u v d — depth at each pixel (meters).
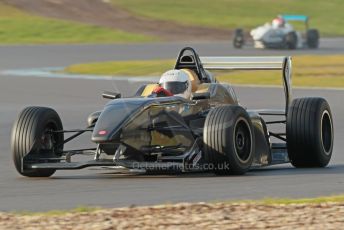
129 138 38.53
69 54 158.00
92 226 26.09
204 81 43.91
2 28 197.00
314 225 25.78
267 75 115.44
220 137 38.09
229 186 35.62
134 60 146.50
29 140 40.00
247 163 39.44
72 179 39.94
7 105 86.62
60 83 108.56
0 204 32.22
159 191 34.56
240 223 26.17
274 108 81.38
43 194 34.78
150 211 28.14
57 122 41.69
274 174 40.25
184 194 33.59
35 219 27.39
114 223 26.44
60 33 197.12
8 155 52.47
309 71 119.94
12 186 37.69
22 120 40.47
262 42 171.38
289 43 172.38
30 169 40.34
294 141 42.78
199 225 25.98
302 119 42.62
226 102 43.66
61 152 41.59
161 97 40.62
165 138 40.03
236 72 120.06
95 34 199.50
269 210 28.14
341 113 74.19
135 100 39.84
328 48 179.88
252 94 94.69
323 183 36.50
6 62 141.62
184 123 40.53
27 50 163.62
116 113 38.84
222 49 172.12
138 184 37.06
